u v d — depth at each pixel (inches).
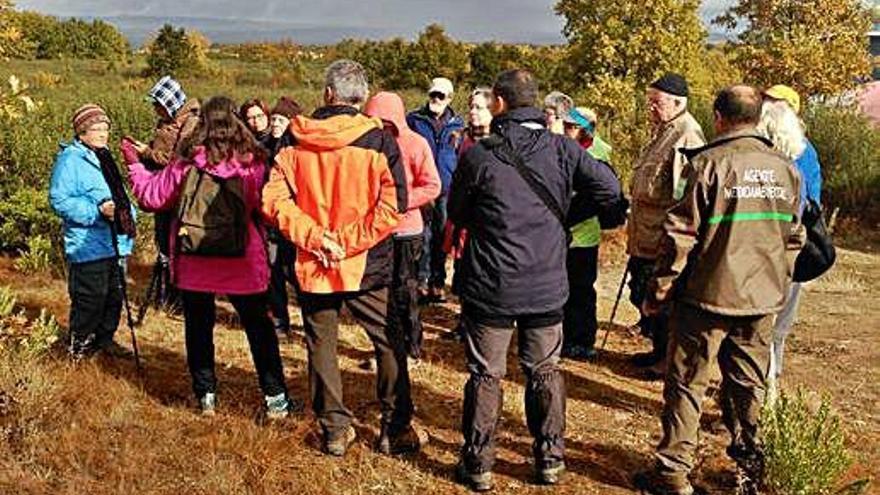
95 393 215.5
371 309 191.2
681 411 181.5
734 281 172.1
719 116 176.9
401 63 1401.3
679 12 1175.0
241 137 198.2
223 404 219.5
